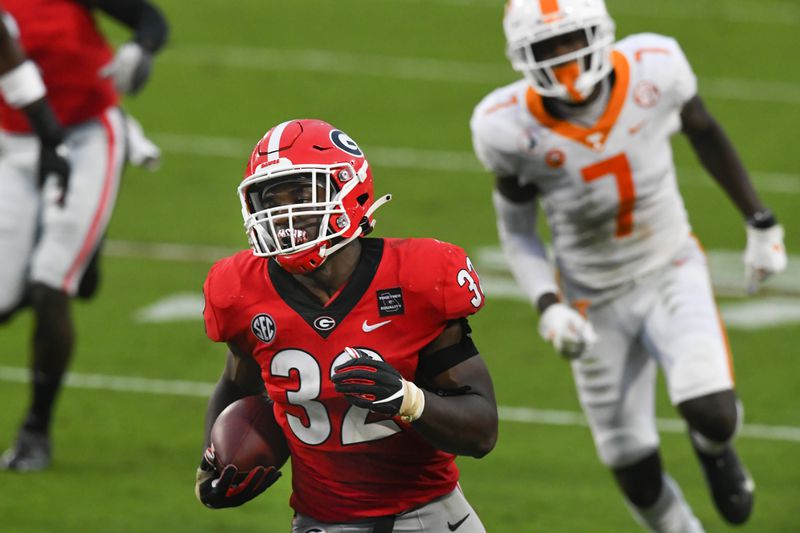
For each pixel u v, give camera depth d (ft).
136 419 73.61
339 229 36.88
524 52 55.11
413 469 39.34
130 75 69.05
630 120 56.29
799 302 92.58
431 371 38.17
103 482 65.57
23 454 66.74
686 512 59.93
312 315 37.68
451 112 130.93
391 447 38.83
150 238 101.81
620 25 154.10
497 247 101.24
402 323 37.52
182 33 148.66
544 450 70.90
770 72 143.54
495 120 57.26
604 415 59.06
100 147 67.41
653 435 59.11
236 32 150.10
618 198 56.80
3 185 67.31
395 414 35.65
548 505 64.08
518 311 90.68
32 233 67.46
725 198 112.47
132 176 113.50
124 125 69.26
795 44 152.05
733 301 92.63
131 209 106.83
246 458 38.83
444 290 37.40
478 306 37.83
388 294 37.52
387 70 141.28
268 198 37.17
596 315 58.75
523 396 78.02
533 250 59.16
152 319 87.81
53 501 63.05
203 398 76.89
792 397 78.18
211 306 38.65
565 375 81.35
